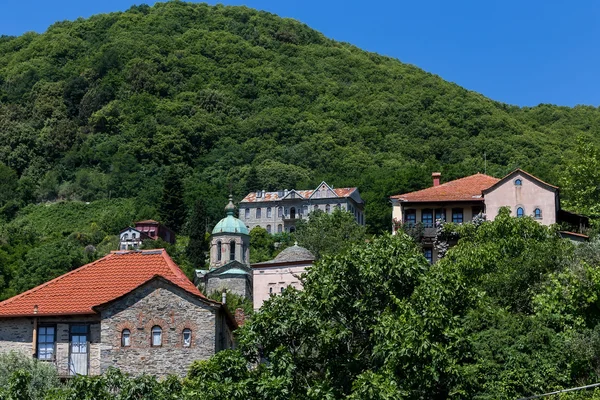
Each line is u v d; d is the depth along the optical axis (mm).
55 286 61469
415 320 45781
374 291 49219
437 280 49344
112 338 57844
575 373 50844
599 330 52156
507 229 71812
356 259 49469
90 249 183625
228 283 142625
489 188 88562
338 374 46812
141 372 57188
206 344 57562
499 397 48531
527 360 50438
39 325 58938
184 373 57062
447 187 92875
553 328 54500
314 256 118562
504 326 52219
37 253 129625
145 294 58500
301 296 49062
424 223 89750
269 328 48031
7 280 126875
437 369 44812
